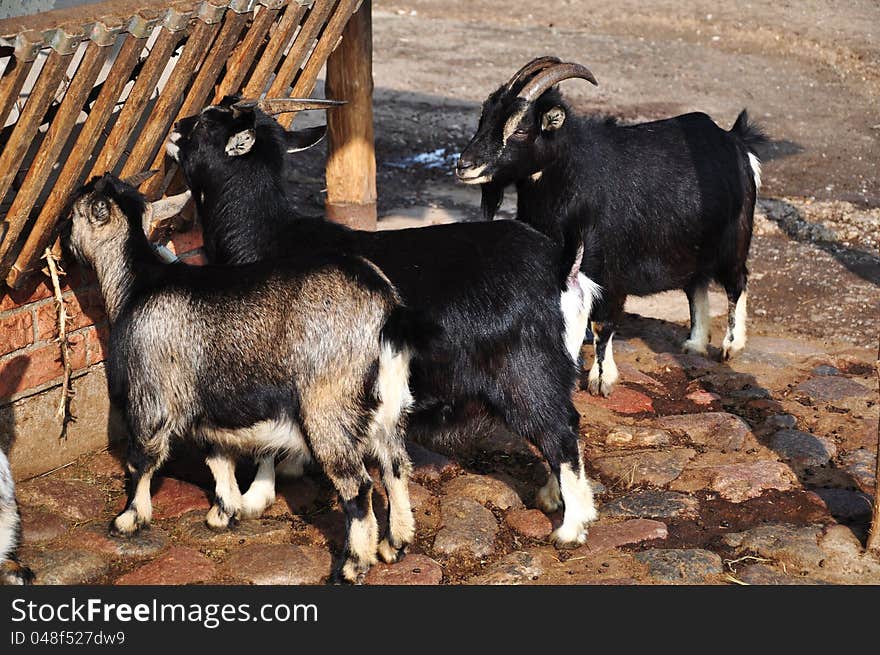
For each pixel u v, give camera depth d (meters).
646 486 5.38
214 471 4.80
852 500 5.22
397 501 4.61
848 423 6.06
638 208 6.16
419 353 4.55
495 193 6.29
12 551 4.44
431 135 11.95
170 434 4.64
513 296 4.64
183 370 4.47
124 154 5.74
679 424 5.98
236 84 5.14
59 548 4.68
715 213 6.43
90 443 5.47
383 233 4.94
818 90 14.02
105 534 4.77
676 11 17.23
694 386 6.55
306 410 4.36
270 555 4.64
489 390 4.69
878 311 7.77
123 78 4.47
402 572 4.57
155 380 4.52
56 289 4.94
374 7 17.91
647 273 6.32
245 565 4.58
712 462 5.59
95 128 4.50
